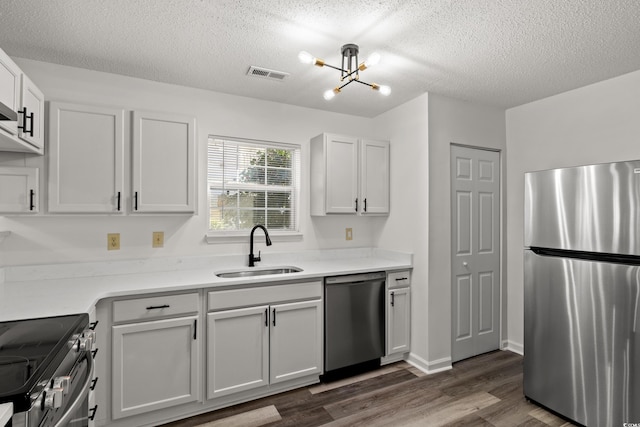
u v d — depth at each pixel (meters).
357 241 3.41
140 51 2.08
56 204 1.99
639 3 1.58
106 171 2.11
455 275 2.96
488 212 3.16
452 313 2.94
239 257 2.81
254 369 2.27
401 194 3.08
